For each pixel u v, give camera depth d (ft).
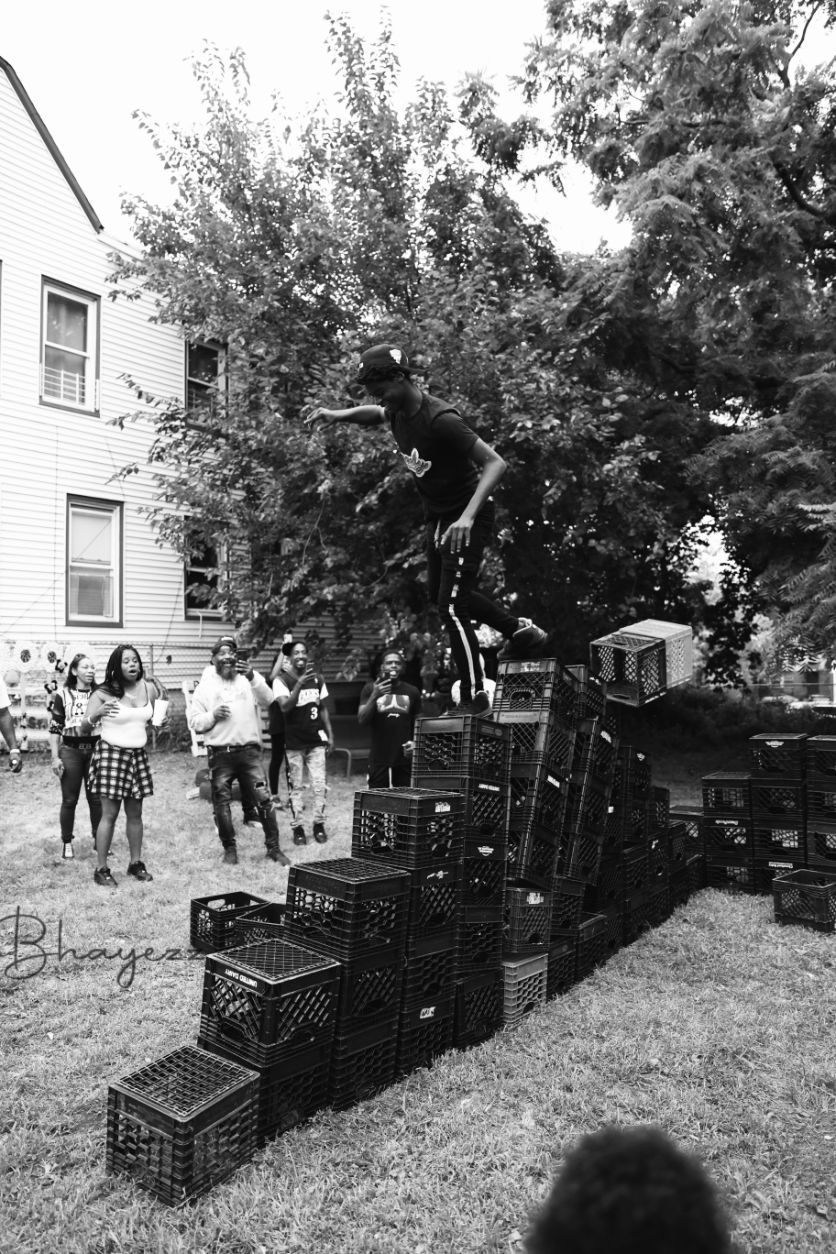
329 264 38.93
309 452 33.76
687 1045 12.78
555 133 37.63
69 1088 11.51
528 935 14.35
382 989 11.60
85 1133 10.43
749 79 30.73
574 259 41.24
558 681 15.08
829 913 18.20
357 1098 11.16
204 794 32.48
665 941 17.90
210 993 10.97
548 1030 13.43
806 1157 10.02
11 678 40.68
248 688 24.22
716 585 54.19
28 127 42.78
